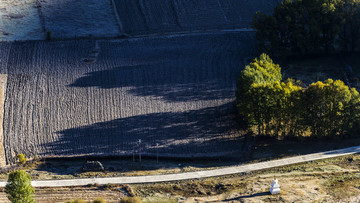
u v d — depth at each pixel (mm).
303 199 84000
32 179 93812
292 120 106938
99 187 91375
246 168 96750
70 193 89188
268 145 105812
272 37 137500
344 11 136250
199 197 87688
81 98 122250
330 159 98562
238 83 111562
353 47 140500
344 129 105688
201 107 119375
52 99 121812
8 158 102375
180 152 103688
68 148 105312
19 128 111750
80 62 138125
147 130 110938
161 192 89688
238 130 111250
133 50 145000
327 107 104250
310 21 135250
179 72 134375
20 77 130250
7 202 85625
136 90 126062
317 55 141500
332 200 83688
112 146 105688
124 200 82875
